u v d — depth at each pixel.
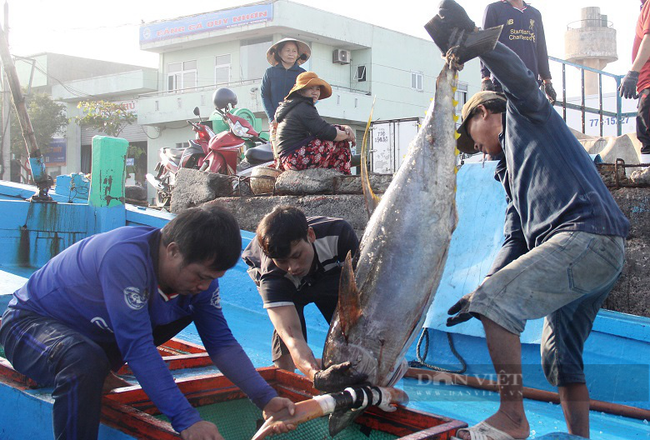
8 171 24.33
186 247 2.29
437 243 2.63
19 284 5.06
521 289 2.63
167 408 2.27
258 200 6.73
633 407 3.50
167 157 10.57
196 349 3.63
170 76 35.09
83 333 2.53
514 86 2.68
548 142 2.79
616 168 4.37
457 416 3.50
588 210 2.70
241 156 10.35
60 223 7.30
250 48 31.83
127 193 9.77
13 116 34.00
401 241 2.61
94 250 2.46
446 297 4.48
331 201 6.10
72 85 38.91
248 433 3.07
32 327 2.50
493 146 3.17
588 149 7.04
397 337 2.61
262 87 8.02
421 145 2.67
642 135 5.68
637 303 4.18
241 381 2.62
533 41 6.20
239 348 2.69
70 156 39.56
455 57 2.64
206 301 2.67
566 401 2.98
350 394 2.48
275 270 3.25
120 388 2.80
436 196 2.63
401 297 2.59
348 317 2.61
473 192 4.76
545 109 2.79
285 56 7.89
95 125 34.91
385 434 2.70
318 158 6.53
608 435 3.23
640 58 5.34
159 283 2.44
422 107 35.44
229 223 2.34
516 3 6.21
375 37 32.81
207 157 9.02
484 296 2.67
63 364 2.33
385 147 10.29
